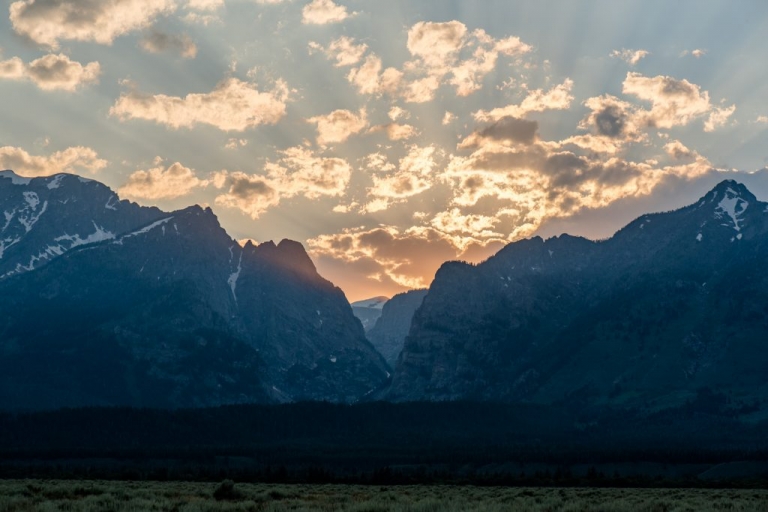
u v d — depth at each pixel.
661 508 87.62
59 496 99.94
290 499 102.94
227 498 99.25
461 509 79.00
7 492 99.56
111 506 79.31
